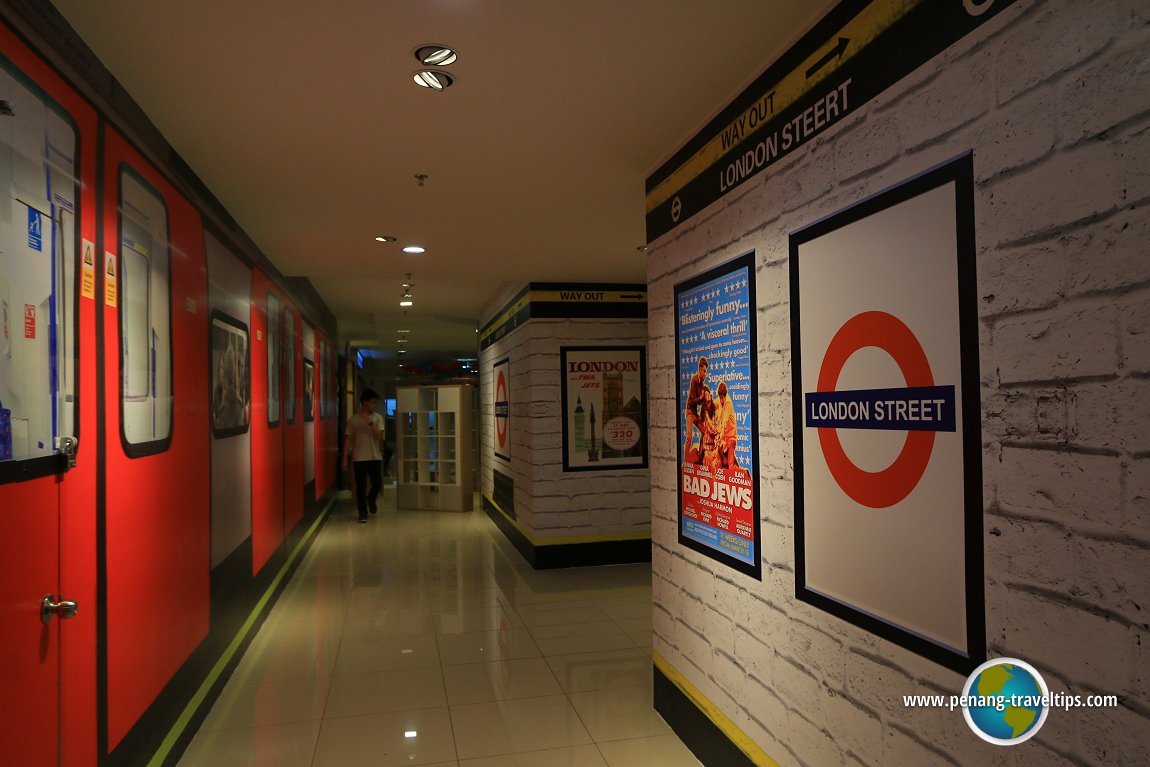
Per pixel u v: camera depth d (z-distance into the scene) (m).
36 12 1.96
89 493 2.26
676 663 3.38
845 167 2.07
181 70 2.50
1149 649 1.24
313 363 8.37
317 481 8.80
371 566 7.11
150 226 2.89
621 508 7.18
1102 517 1.32
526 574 6.72
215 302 3.94
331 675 4.14
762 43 2.39
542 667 4.26
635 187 3.95
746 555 2.70
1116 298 1.29
